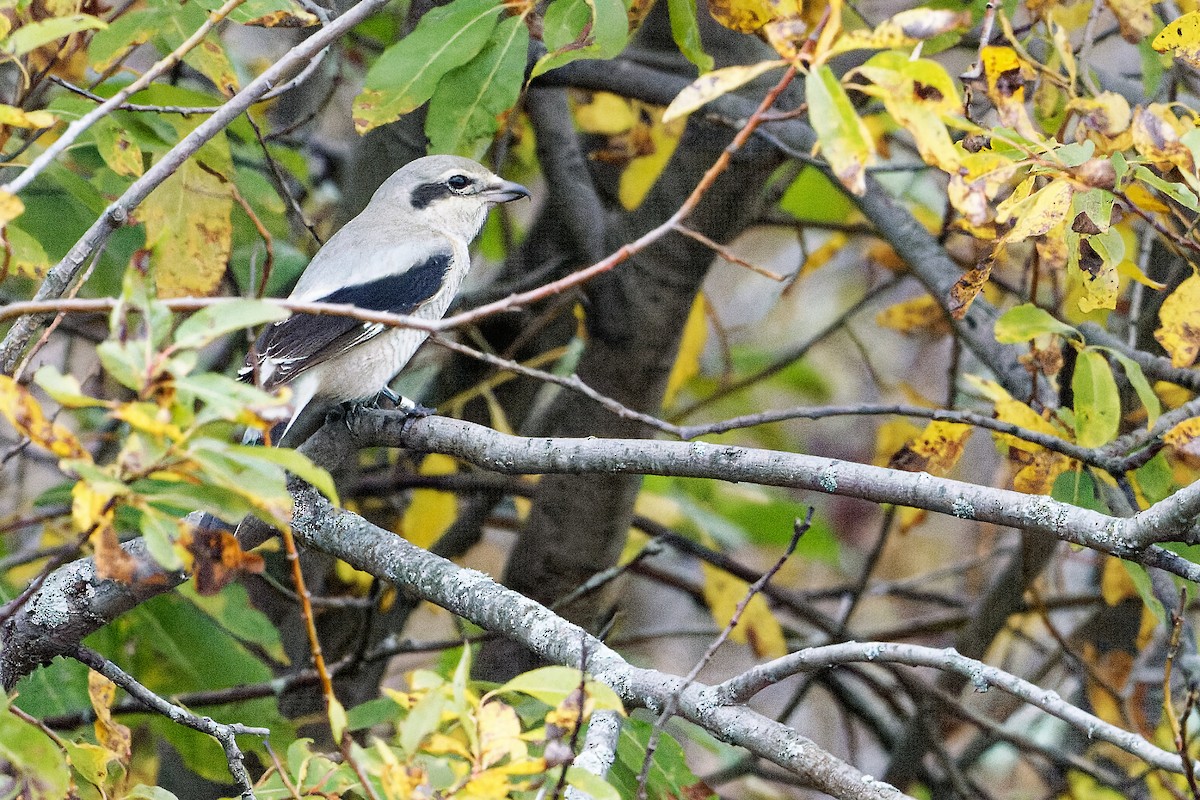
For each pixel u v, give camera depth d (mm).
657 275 11867
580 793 5668
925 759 14672
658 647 19016
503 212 15008
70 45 7504
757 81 11898
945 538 19266
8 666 7406
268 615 12672
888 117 11500
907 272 14742
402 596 12828
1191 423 7473
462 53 8242
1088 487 8258
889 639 13883
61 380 4633
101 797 6109
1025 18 9797
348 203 12398
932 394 19062
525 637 7199
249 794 6152
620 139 12484
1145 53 9156
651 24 13227
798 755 6371
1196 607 12711
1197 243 7262
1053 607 13562
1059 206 6449
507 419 14477
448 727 5520
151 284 7004
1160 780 10844
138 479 4781
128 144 8117
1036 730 14344
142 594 7402
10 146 9016
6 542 11859
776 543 15906
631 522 12453
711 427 7961
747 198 11703
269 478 4680
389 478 12859
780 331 19453
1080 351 7965
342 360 10125
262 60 15234
